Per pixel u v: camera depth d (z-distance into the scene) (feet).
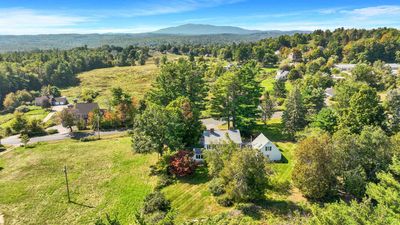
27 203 127.34
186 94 224.74
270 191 121.60
